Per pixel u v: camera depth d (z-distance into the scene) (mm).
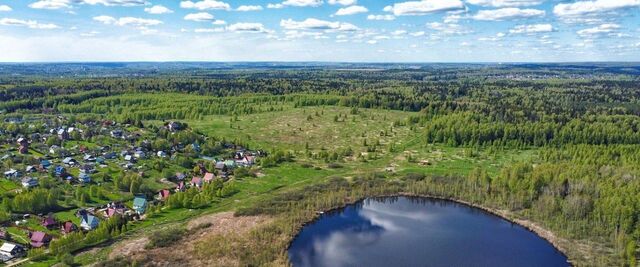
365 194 195250
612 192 159125
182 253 134875
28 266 125312
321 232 159375
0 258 129250
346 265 134875
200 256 132750
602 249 141500
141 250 135750
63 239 134875
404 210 182250
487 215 177375
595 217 155000
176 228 151625
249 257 132250
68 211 166750
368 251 144875
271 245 141375
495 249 147250
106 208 168875
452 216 176000
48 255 131750
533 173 184375
